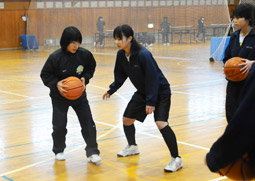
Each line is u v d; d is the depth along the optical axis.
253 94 1.63
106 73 12.54
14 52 20.61
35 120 6.59
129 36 4.05
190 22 18.08
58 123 4.44
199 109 7.27
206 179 3.97
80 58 4.32
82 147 5.10
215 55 15.31
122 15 19.19
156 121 4.23
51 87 4.28
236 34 4.20
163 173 4.16
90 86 10.05
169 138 4.20
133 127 4.70
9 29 22.02
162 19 18.47
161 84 4.22
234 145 1.68
